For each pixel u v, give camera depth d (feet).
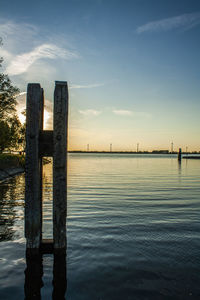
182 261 15.24
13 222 23.26
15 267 14.23
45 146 15.55
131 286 12.36
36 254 15.34
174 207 31.17
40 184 16.35
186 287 12.31
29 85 15.14
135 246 17.60
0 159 79.61
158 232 20.88
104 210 29.09
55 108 15.05
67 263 14.75
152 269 14.15
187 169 117.50
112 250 16.79
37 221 15.25
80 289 12.09
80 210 28.96
